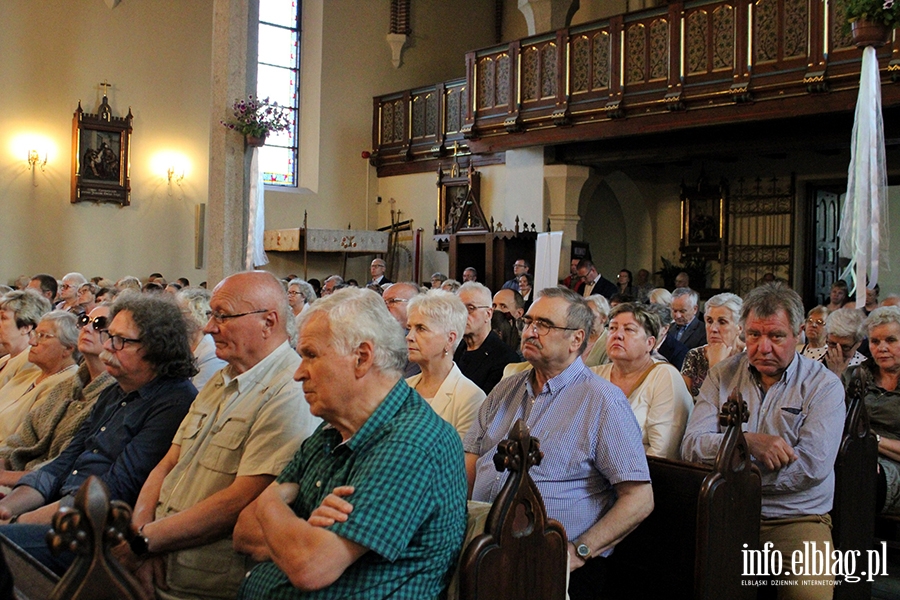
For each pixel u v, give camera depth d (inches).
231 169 448.8
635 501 121.0
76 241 592.7
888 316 181.6
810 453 134.1
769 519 137.5
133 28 611.5
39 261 579.2
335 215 693.9
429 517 89.6
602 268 631.2
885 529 179.0
